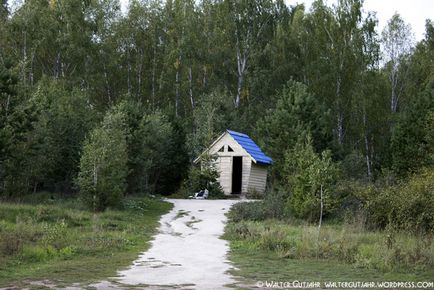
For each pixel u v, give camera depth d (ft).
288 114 125.70
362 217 79.41
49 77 175.94
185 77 202.90
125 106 129.29
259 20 196.95
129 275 41.47
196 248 60.39
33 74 188.75
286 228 74.18
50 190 120.37
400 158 109.50
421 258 48.29
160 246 61.87
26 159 102.17
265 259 52.44
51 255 51.21
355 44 172.24
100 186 94.22
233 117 173.88
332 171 86.43
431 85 138.00
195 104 200.13
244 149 138.00
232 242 65.98
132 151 123.54
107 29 201.87
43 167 107.34
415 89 181.06
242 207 96.73
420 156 105.60
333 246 55.11
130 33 202.90
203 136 147.33
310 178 82.58
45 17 183.52
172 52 192.65
